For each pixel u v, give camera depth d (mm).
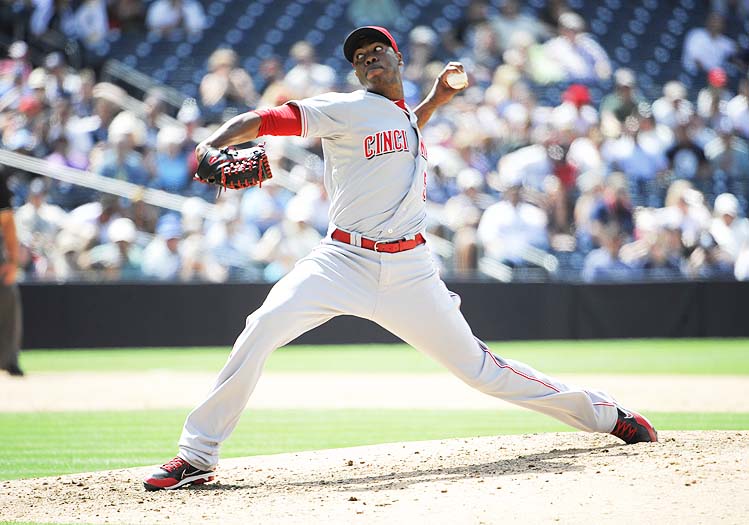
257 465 16906
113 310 43562
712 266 50188
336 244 15086
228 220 46656
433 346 15508
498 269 47656
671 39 67500
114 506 13555
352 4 64688
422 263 15211
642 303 48000
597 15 67500
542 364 38688
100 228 46031
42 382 33469
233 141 14125
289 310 14633
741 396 28078
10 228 33531
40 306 42875
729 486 12750
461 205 48406
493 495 12938
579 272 49406
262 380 34688
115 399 28984
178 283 44000
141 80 57219
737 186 56562
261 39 62750
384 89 15367
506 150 54000
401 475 15172
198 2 63781
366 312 15219
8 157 47344
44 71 52219
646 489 12797
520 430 22000
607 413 16375
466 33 62594
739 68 65625
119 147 48625
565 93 58938
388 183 14898
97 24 58562
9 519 12844
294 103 14586
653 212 52625
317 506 12930
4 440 21578
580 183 52375
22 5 57125
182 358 41344
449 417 24672
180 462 14703
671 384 31562
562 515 11812
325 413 25734
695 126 57406
